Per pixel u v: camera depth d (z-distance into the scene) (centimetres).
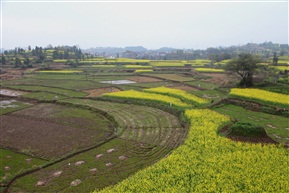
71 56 15000
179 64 11112
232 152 2112
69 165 2109
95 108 3900
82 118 3497
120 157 2227
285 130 2672
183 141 2444
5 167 2119
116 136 2733
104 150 2391
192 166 1875
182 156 2042
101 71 9194
